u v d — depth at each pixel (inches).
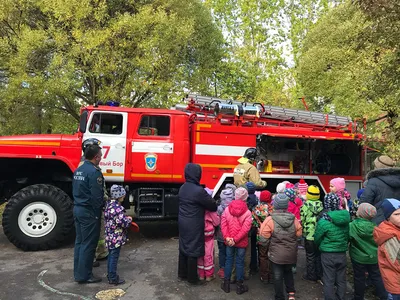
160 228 306.3
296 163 310.8
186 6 518.3
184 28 439.8
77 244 177.8
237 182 213.3
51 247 233.8
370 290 172.1
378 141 229.9
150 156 255.9
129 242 259.1
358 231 150.7
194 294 166.9
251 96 658.2
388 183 167.6
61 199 232.4
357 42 223.8
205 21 558.9
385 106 219.9
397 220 125.9
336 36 500.1
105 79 439.2
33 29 446.0
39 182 266.7
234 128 272.5
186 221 174.9
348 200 222.7
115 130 255.9
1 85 434.3
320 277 183.8
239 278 167.8
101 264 207.9
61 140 247.8
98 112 254.1
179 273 183.2
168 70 442.9
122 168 252.7
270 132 281.6
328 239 150.5
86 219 173.6
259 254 182.2
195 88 534.3
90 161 179.6
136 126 257.1
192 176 178.2
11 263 207.6
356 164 311.9
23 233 227.8
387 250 127.3
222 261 184.2
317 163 316.2
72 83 403.9
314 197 181.5
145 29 418.3
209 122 269.1
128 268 201.6
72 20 404.2
